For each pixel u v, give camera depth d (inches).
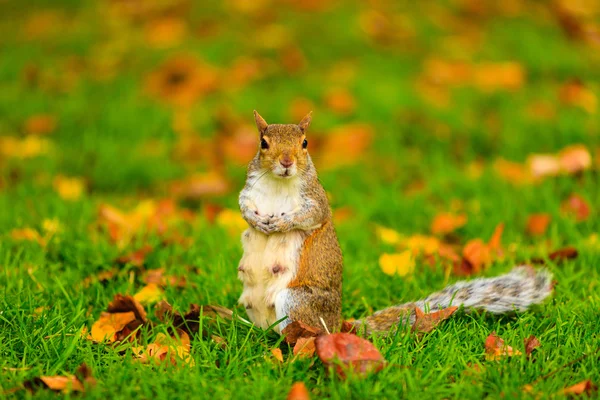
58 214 409.7
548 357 254.7
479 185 462.6
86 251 358.3
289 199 282.5
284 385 236.5
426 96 601.0
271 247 279.7
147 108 592.7
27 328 270.8
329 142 540.7
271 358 253.9
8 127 577.9
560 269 343.0
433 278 338.0
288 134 283.9
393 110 577.6
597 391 228.1
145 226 391.9
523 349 253.3
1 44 736.3
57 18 802.2
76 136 560.7
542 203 425.1
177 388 234.7
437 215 429.1
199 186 480.1
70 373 244.5
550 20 759.1
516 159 515.8
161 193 491.2
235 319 284.2
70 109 589.9
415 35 707.4
